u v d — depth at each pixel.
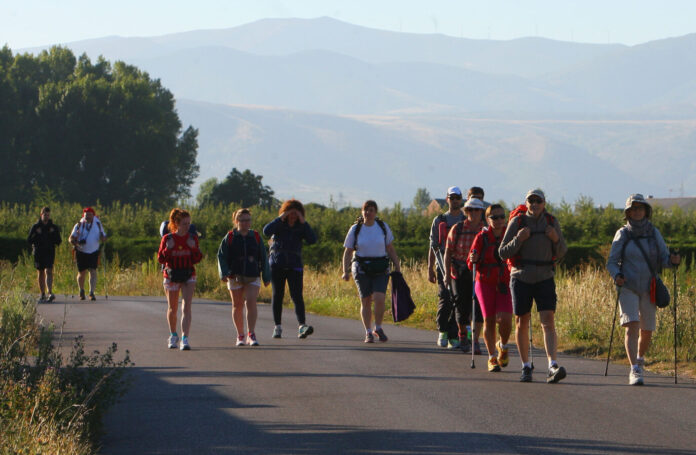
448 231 27.75
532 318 32.88
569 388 20.56
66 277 55.56
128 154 151.00
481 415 17.64
